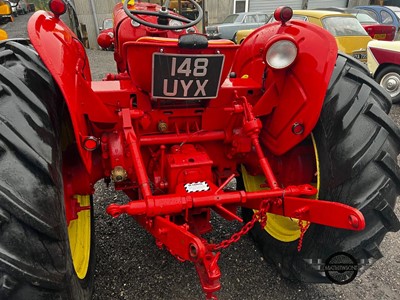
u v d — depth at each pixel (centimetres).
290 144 190
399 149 175
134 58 171
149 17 325
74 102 155
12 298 112
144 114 187
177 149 192
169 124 201
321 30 176
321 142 179
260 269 228
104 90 187
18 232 113
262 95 202
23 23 1566
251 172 238
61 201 131
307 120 178
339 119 171
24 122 128
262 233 232
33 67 157
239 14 1191
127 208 148
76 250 191
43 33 158
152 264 230
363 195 163
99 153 198
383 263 235
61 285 124
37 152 124
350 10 945
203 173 180
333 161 171
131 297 204
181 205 154
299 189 170
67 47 172
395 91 629
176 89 175
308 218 159
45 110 139
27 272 112
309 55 175
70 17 1458
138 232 263
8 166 117
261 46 212
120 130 191
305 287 214
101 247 246
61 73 150
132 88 192
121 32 322
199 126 206
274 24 212
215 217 280
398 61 604
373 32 850
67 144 191
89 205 221
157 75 168
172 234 143
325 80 168
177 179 178
